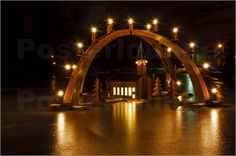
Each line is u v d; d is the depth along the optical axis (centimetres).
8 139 830
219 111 1370
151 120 1130
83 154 683
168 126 1007
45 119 1166
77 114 1297
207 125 1020
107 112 1355
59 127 998
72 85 1494
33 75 3344
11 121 1120
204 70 1600
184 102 1616
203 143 773
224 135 866
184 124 1041
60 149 725
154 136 856
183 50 1598
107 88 1902
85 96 2027
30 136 866
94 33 1530
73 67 1507
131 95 1816
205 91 1580
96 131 930
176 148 727
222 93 2047
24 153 695
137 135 871
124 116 1233
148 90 1875
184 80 2989
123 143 779
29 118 1190
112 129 959
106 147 739
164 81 2514
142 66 1845
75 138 838
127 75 1877
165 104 1647
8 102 1773
